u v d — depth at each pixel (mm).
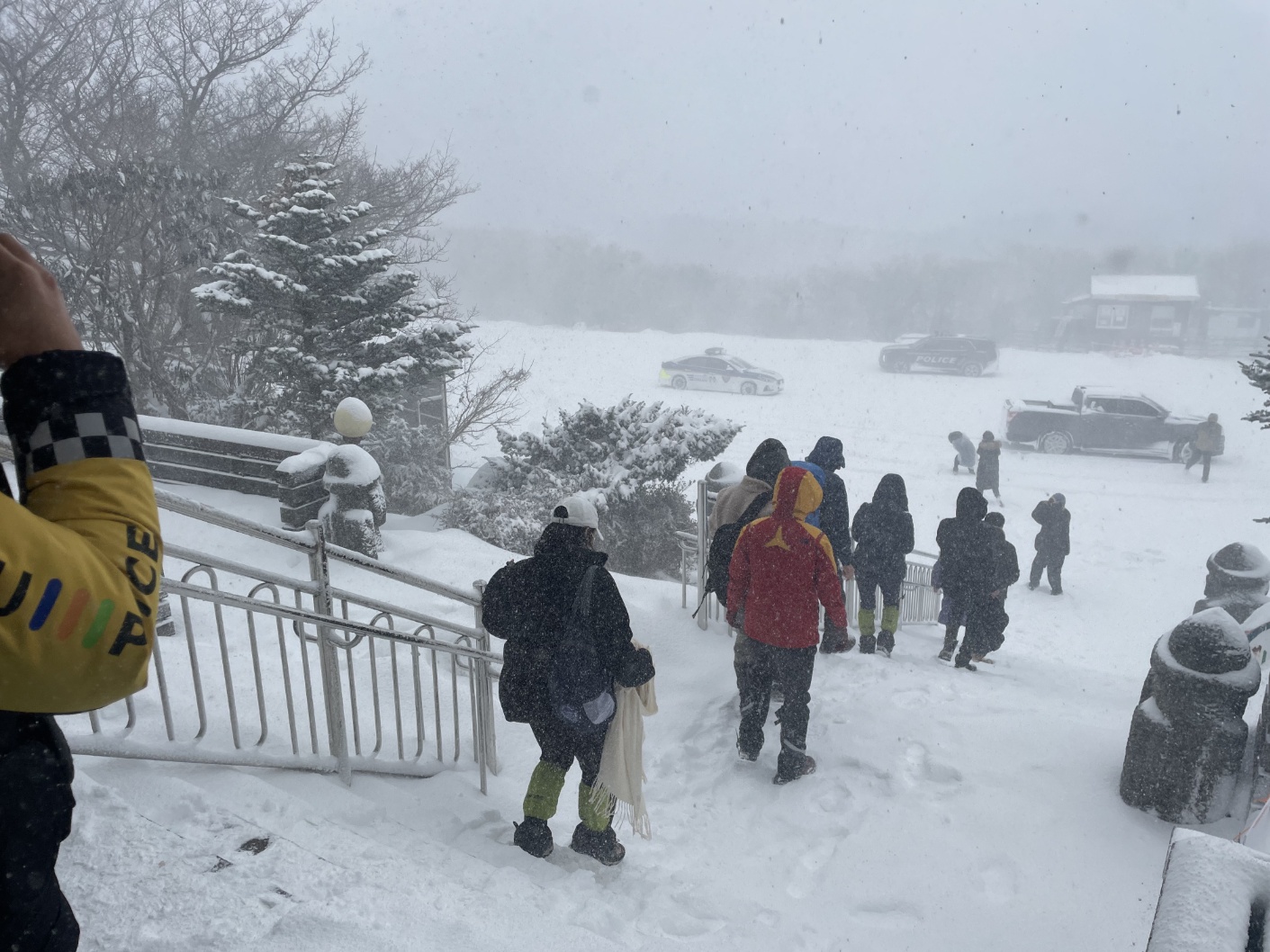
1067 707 6000
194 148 18203
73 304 12016
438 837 3732
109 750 3273
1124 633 11680
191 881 2582
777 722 4848
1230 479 20500
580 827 3965
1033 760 4738
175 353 13719
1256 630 7320
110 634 865
